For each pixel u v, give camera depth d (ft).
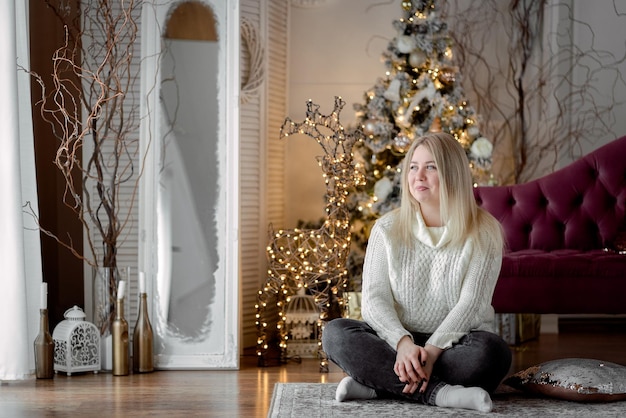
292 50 20.62
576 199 17.39
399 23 18.45
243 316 18.01
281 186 19.85
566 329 20.43
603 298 14.73
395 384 11.88
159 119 15.74
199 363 15.49
